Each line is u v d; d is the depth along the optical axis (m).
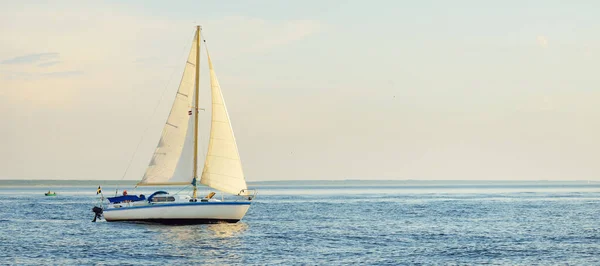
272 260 55.44
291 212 117.00
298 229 80.38
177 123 80.38
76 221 90.94
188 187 81.81
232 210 77.81
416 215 108.25
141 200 80.12
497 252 60.50
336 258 56.66
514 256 58.16
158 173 79.88
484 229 81.69
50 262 54.12
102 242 65.62
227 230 75.44
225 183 79.12
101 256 57.09
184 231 73.75
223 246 63.16
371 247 63.59
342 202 165.75
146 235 70.62
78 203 154.50
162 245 63.44
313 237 71.50
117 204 80.50
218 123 79.56
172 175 79.88
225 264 53.50
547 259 56.47
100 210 84.19
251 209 128.25
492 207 135.25
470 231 79.06
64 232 74.81
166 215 77.38
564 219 98.38
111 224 79.75
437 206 140.38
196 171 80.19
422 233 76.56
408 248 62.94
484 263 54.41
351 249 62.12
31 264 53.16
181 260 55.28
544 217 102.75
